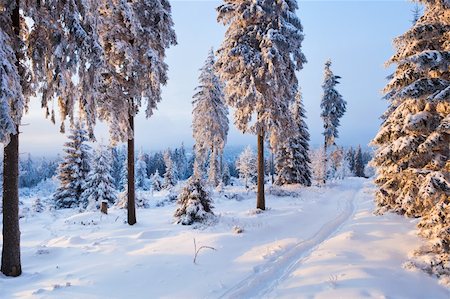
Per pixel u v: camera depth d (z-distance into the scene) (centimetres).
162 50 1700
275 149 2017
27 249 1305
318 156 5891
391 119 1301
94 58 996
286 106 1972
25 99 995
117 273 953
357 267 927
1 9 886
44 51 970
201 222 1566
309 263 995
